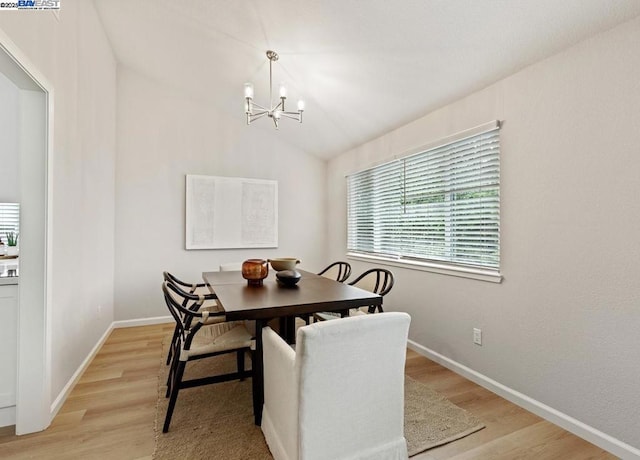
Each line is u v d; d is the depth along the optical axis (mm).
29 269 1810
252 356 1931
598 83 1689
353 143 4059
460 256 2623
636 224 1562
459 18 1898
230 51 3006
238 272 3172
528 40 1875
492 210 2340
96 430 1814
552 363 1919
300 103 2855
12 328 1814
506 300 2193
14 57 1495
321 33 2426
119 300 3719
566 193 1843
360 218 4105
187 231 4004
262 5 2340
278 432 1530
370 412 1422
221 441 1709
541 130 1971
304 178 4727
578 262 1790
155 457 1589
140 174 3811
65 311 2164
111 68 3465
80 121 2465
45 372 1833
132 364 2719
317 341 1248
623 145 1598
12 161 3680
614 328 1645
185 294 2309
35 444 1696
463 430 1827
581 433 1771
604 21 1616
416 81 2559
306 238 4746
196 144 4078
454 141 2604
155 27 2959
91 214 2791
